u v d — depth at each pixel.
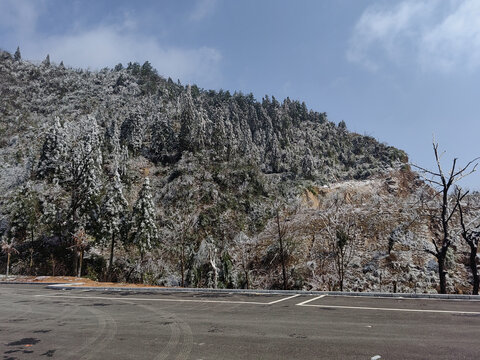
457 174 19.20
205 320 8.12
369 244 35.44
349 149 109.69
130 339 6.42
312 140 113.06
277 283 32.69
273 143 91.75
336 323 7.29
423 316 7.79
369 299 10.96
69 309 10.66
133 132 89.00
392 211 40.19
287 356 5.03
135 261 43.12
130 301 12.09
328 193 68.00
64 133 68.75
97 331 7.25
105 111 115.38
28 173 66.50
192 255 35.25
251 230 52.84
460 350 5.12
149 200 41.31
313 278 31.62
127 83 146.75
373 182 73.69
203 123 87.75
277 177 79.56
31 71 147.75
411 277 29.69
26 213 47.62
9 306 11.92
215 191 63.12
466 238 20.08
